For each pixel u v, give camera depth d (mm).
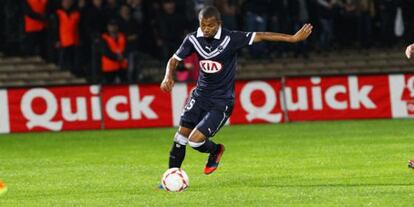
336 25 78562
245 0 74750
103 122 66188
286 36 33969
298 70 78938
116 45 72500
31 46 76312
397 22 78000
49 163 46188
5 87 65938
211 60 34219
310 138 54469
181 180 33375
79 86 66125
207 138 35219
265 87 66125
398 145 48938
